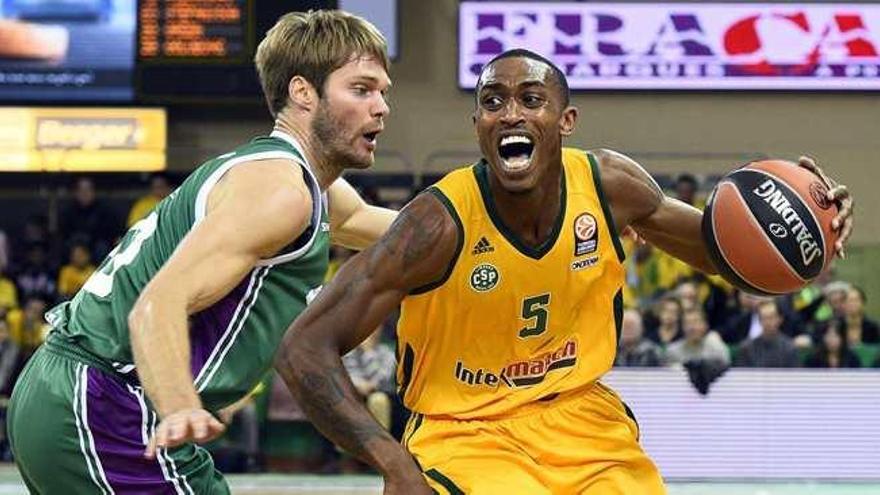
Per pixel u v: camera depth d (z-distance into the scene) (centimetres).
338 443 569
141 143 2080
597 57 2209
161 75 2025
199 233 548
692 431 1534
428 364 627
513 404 622
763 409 1534
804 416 1534
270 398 1554
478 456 620
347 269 584
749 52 2206
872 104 2214
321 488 1452
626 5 2208
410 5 2211
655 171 2095
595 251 615
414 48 2209
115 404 582
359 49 603
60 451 585
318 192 586
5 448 1702
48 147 2073
